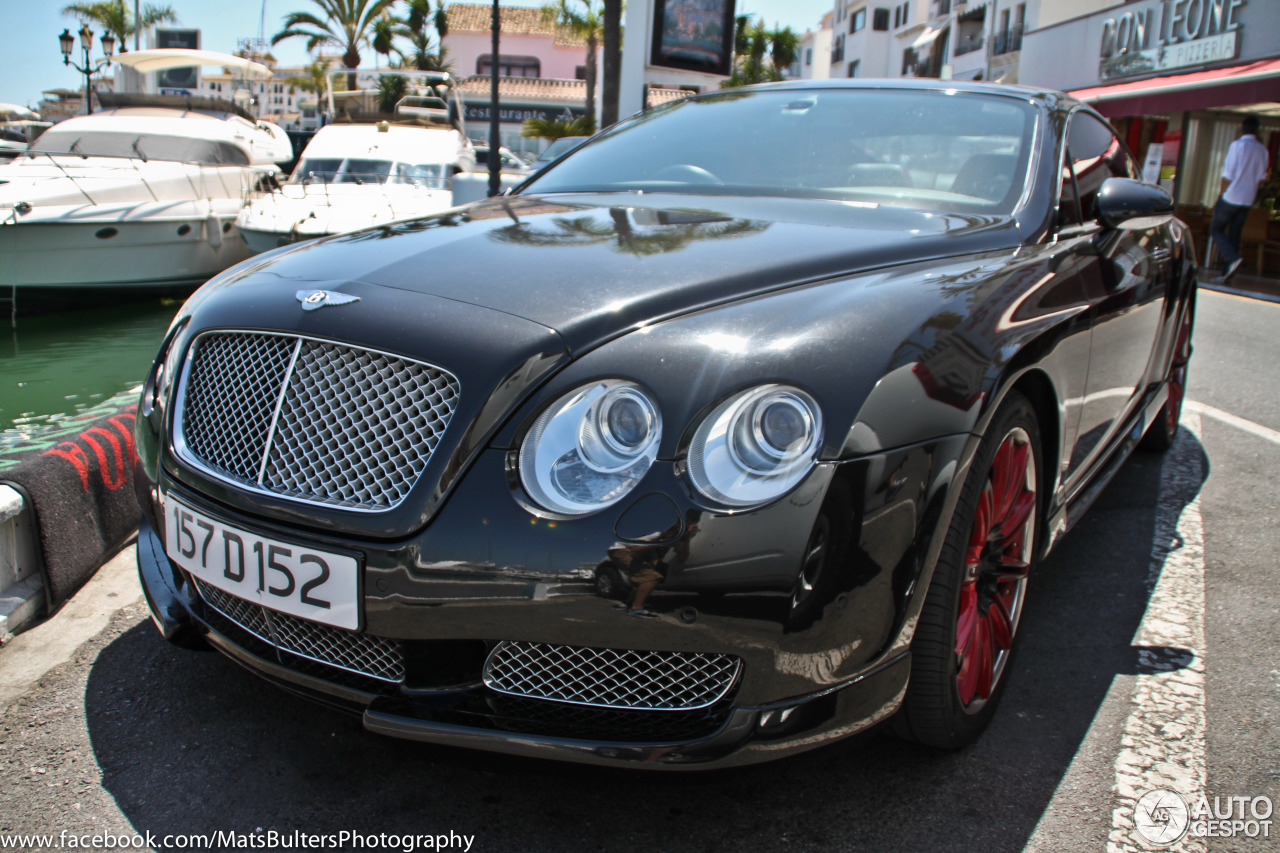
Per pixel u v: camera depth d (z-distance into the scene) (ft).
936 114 8.59
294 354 5.38
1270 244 37.96
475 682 5.03
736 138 8.79
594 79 114.32
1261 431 14.20
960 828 5.45
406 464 4.93
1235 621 8.07
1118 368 8.33
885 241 6.35
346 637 5.24
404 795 5.68
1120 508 10.79
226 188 33.04
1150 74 46.78
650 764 4.73
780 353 4.80
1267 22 38.24
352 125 39.29
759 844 5.30
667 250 6.02
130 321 32.09
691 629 4.55
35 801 5.53
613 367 4.83
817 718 4.80
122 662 7.10
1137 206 7.70
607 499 4.62
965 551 5.30
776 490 4.56
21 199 27.43
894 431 4.77
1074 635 7.79
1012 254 6.63
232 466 5.50
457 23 148.56
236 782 5.76
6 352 28.07
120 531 9.12
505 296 5.37
